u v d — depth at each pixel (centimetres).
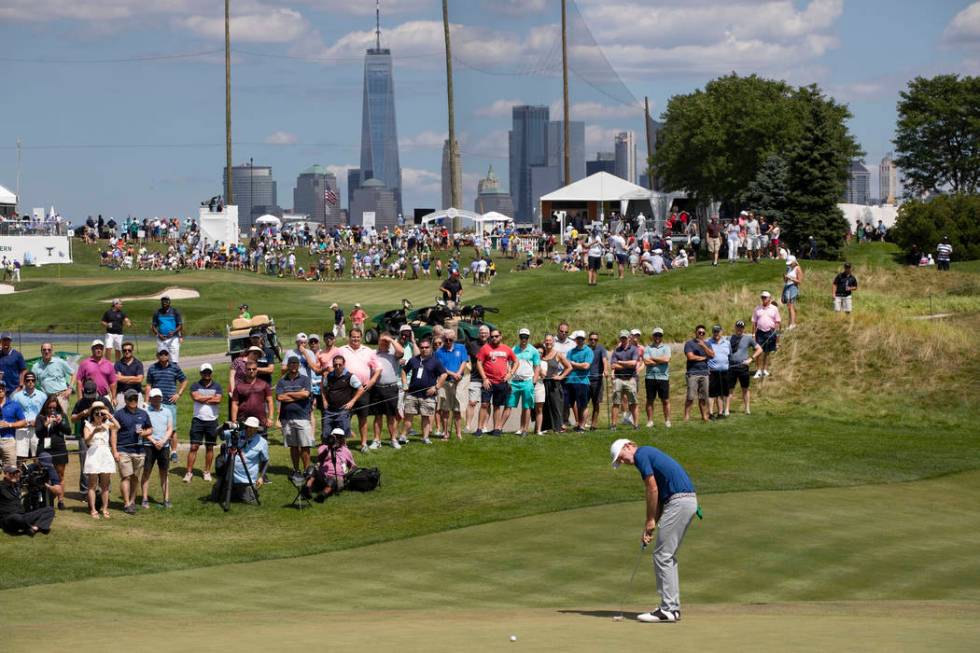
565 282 6197
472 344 3709
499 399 3347
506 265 7156
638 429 3566
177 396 2930
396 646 1286
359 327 4722
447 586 1888
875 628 1382
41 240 11131
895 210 11594
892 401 4009
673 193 9062
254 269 10188
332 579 1972
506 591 1839
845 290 5000
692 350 3703
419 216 11094
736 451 3266
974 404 3928
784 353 4512
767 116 9169
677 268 6469
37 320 7250
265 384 2780
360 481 2773
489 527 2339
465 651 1242
